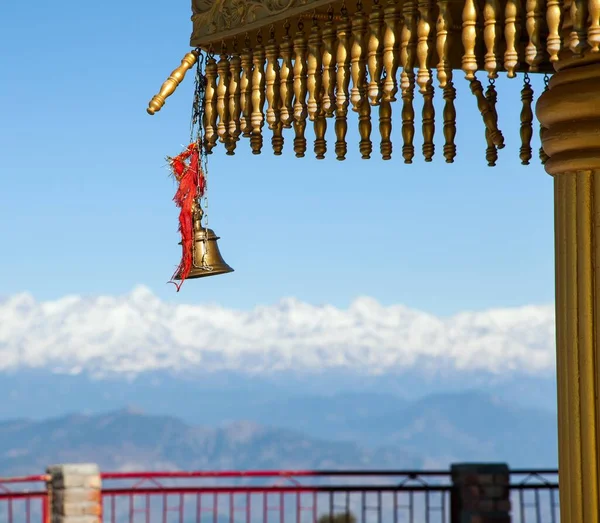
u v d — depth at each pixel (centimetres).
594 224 1013
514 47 948
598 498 1003
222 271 1366
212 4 1244
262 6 1173
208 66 1261
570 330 1023
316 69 1134
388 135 1177
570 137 1017
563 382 1030
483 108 1268
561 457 1034
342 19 1095
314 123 1177
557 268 1044
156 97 1257
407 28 1022
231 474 2642
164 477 2614
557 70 1052
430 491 2698
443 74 995
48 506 2658
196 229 1359
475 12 977
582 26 909
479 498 2683
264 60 1208
